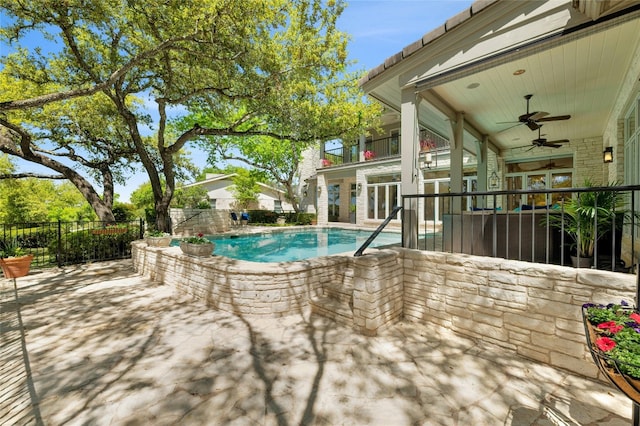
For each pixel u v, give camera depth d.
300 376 2.42
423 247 4.83
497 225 3.93
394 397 2.14
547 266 2.59
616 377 1.17
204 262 4.30
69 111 8.50
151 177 8.93
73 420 1.93
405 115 4.04
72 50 6.92
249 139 16.64
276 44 7.42
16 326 3.50
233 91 7.88
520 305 2.69
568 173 8.09
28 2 5.27
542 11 2.87
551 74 4.04
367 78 4.33
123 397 2.17
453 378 2.37
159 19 5.62
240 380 2.37
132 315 3.85
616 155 5.00
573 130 6.92
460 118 5.66
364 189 13.95
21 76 7.40
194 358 2.73
